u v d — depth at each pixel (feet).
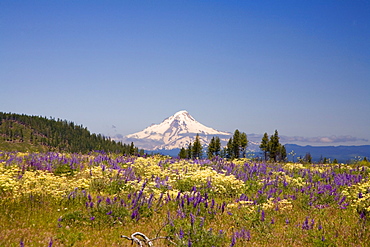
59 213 45.34
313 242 40.55
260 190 61.87
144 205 48.08
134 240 36.94
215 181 60.70
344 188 65.57
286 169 91.45
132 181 57.67
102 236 40.09
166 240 39.47
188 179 62.49
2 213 42.93
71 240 37.99
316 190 61.77
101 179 61.62
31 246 35.45
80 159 89.35
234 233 41.11
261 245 39.73
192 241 36.63
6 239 36.04
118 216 44.70
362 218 47.14
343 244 40.16
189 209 47.39
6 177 52.60
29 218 42.70
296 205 55.52
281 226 45.88
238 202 52.16
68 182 56.95
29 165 73.61
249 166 86.48
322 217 49.93
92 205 45.78
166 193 52.65
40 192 50.75
